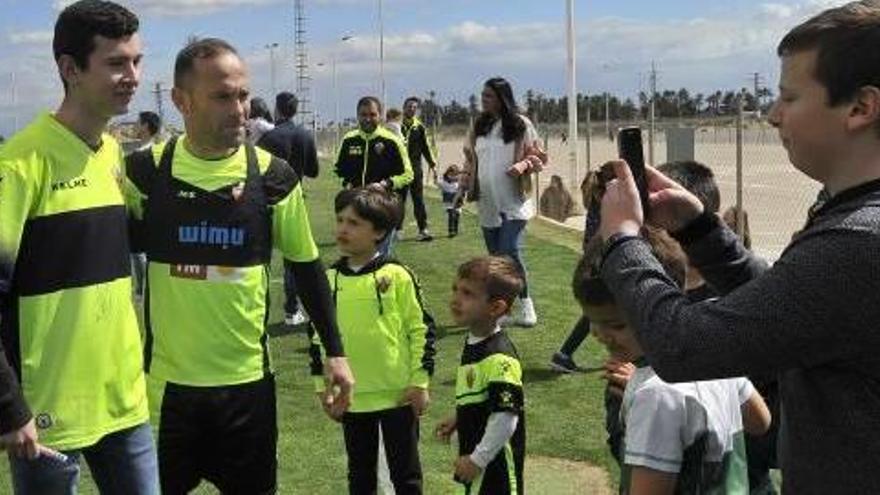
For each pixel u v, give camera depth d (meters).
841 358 1.61
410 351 4.23
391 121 14.80
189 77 3.35
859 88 1.60
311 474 5.16
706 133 25.91
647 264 1.80
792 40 1.69
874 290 1.55
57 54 3.06
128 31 3.06
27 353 3.01
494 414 3.58
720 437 2.23
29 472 3.03
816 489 1.67
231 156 3.46
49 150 3.01
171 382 3.42
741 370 1.66
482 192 8.34
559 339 8.09
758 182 19.22
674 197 2.18
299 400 6.59
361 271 4.24
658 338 1.72
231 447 3.47
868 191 1.62
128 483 3.22
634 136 2.03
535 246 14.02
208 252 3.40
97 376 3.10
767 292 1.63
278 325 9.00
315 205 23.33
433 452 5.42
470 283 3.65
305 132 9.27
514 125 8.16
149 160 3.47
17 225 2.93
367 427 4.21
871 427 1.60
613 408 2.46
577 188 18.78
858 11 1.63
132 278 3.51
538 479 5.08
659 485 2.20
